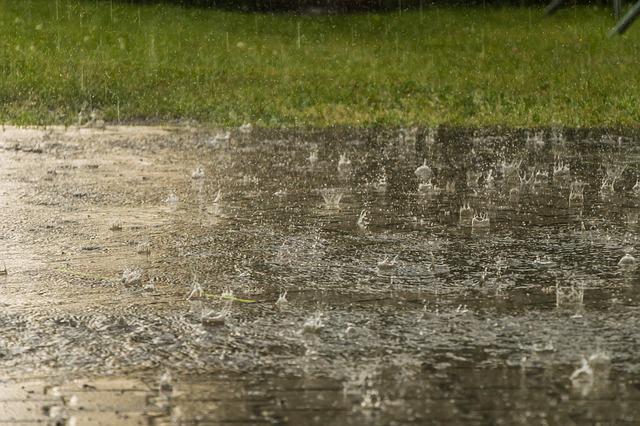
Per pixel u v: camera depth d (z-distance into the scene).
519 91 30.67
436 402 6.77
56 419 6.50
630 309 9.05
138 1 48.62
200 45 40.88
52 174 17.34
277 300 9.40
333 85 32.06
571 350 7.89
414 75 34.25
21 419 6.50
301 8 50.53
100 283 10.05
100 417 6.53
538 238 12.13
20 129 24.22
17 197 15.03
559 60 37.69
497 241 11.95
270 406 6.72
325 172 17.59
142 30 43.06
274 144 21.56
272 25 46.66
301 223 13.08
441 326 8.53
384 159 19.25
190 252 11.43
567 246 11.70
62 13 44.72
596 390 6.99
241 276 10.33
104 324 8.64
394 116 26.44
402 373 7.35
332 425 6.39
